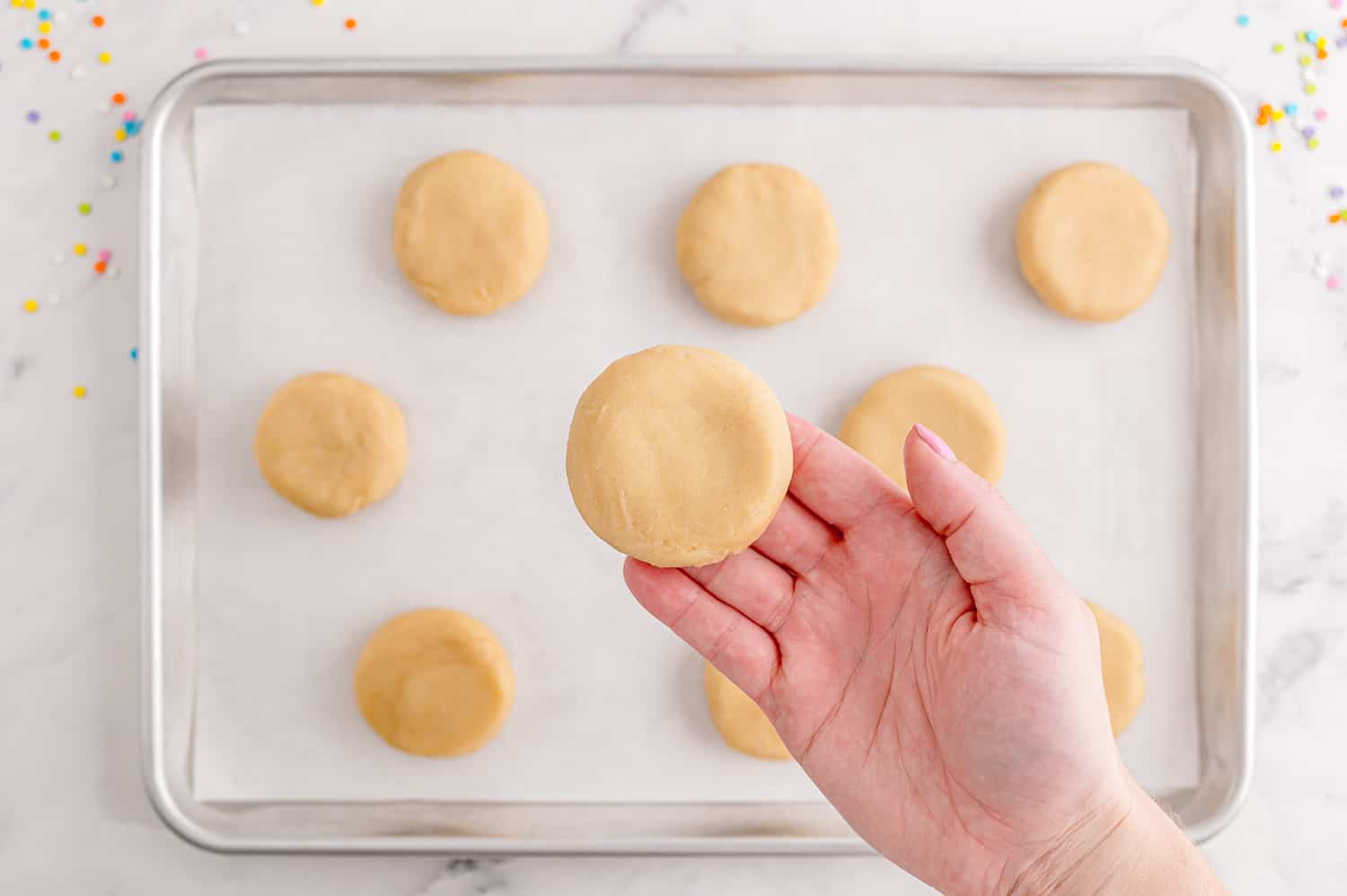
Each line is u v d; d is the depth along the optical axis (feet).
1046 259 2.39
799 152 2.43
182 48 2.42
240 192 2.41
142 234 2.33
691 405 1.94
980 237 2.43
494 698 2.38
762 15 2.44
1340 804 2.44
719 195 2.38
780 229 2.39
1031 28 2.44
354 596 2.42
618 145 2.42
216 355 2.41
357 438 2.37
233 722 2.41
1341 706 2.45
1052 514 2.44
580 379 2.42
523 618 2.42
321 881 2.42
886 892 2.41
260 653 2.41
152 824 2.41
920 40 2.44
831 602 2.01
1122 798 1.91
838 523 2.02
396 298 2.42
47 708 2.41
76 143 2.42
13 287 2.42
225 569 2.41
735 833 2.39
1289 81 2.46
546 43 2.43
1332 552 2.46
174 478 2.39
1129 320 2.44
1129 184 2.40
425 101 2.41
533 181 2.43
